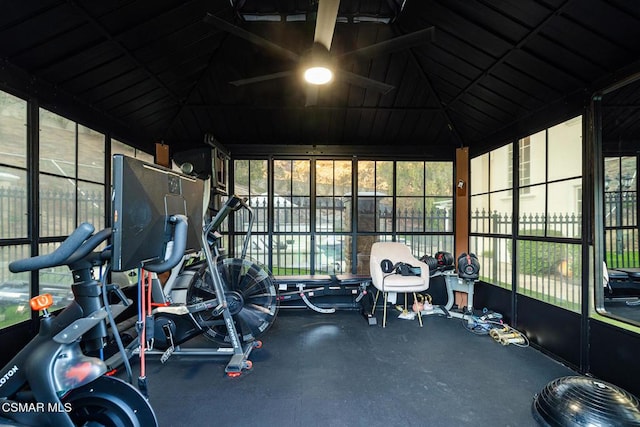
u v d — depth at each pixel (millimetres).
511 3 2217
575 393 1942
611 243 2631
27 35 2031
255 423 1984
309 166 4656
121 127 3389
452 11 2551
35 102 2326
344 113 4129
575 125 2707
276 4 2672
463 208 4516
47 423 1220
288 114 4125
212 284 2965
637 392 2146
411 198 4711
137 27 2416
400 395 2285
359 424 1973
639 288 2623
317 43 2086
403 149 4641
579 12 2031
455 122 4207
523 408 2127
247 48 3244
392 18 2838
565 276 2799
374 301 4078
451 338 3352
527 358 2879
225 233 4621
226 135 4434
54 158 2547
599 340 2436
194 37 2861
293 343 3227
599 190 2498
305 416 2051
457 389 2361
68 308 1337
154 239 1301
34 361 1215
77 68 2480
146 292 2752
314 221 4668
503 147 3748
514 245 3475
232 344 2785
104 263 1424
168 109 3781
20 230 2240
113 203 1101
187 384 2438
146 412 1369
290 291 4215
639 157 2609
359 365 2746
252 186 4641
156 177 1316
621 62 2223
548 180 3010
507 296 3596
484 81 3174
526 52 2564
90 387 1359
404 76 3621
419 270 3816
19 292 2232
